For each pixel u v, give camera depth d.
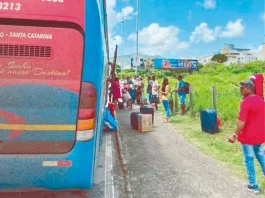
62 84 3.38
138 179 5.84
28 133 3.36
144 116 10.47
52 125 3.38
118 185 5.54
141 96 19.67
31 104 3.34
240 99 14.84
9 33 3.29
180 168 6.52
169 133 10.28
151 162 6.94
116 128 10.56
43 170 3.36
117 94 16.91
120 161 7.00
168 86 12.56
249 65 55.19
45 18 3.32
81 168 3.43
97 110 3.54
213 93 11.53
